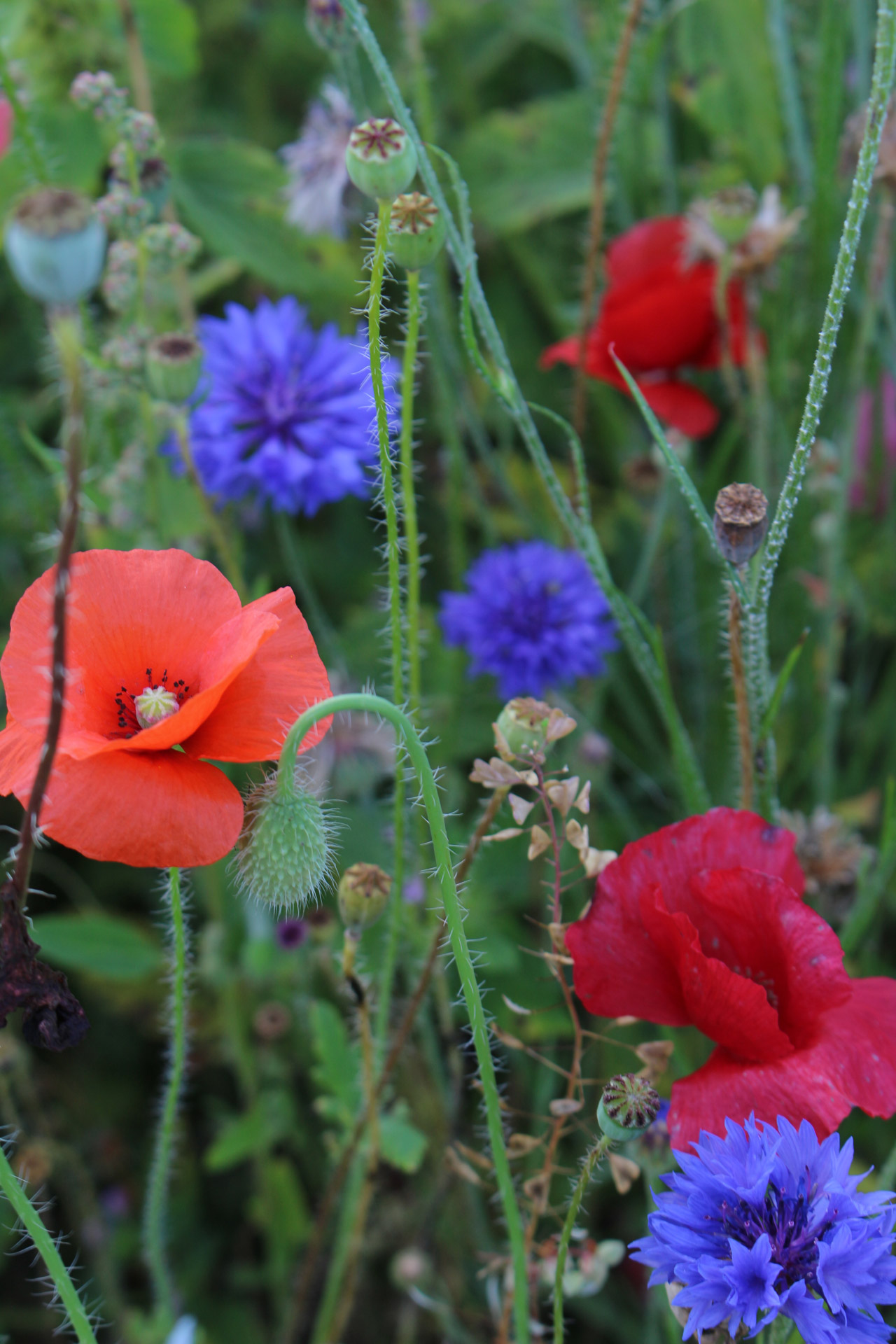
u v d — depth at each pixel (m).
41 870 0.99
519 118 1.08
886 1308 0.76
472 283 0.68
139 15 0.95
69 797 0.58
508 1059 0.81
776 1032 0.61
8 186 0.95
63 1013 0.58
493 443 1.12
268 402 0.81
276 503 0.79
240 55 1.24
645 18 0.90
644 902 0.63
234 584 0.78
